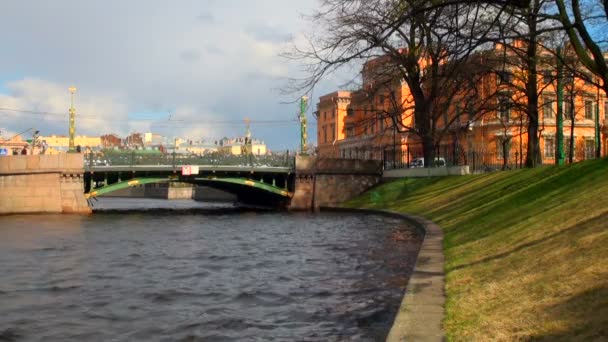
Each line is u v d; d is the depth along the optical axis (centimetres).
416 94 3067
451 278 1158
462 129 3722
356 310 1216
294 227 3597
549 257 1043
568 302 759
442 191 4131
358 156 8862
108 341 1030
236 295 1419
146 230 3484
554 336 659
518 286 925
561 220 1371
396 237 2694
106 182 5378
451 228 2255
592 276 832
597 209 1307
